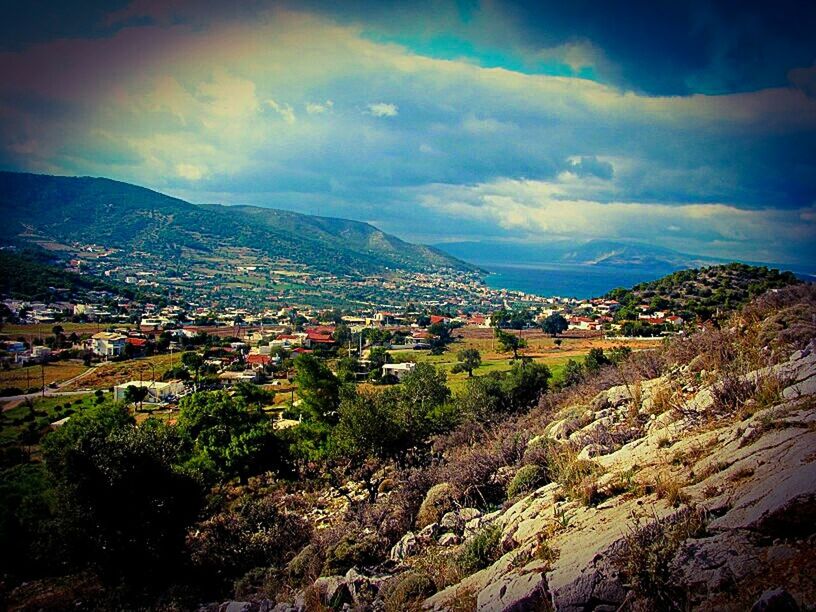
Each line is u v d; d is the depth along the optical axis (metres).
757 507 6.12
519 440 16.33
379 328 166.12
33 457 45.75
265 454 30.94
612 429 12.77
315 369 44.34
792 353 11.58
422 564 10.79
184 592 15.38
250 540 18.17
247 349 136.00
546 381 39.03
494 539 9.72
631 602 5.94
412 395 43.00
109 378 96.56
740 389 10.23
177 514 17.78
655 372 18.33
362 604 10.01
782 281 85.44
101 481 16.84
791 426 7.88
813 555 5.17
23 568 17.92
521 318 170.62
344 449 25.33
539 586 6.89
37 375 98.38
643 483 8.59
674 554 6.05
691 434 9.84
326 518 20.14
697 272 108.25
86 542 16.86
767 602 4.55
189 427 35.81
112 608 15.19
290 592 12.55
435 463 21.31
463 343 139.12
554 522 8.84
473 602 7.82
